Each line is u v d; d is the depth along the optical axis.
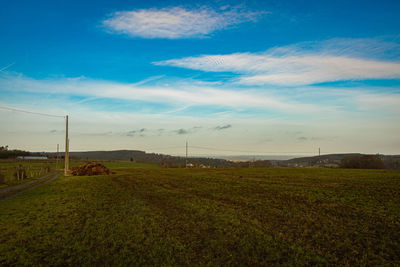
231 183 41.12
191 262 12.92
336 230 17.16
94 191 35.16
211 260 13.12
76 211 22.86
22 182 46.47
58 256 13.37
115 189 37.44
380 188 30.58
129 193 33.66
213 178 50.09
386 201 24.12
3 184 42.44
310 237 16.14
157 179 51.38
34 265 12.34
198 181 46.00
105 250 14.16
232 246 14.98
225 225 18.75
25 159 160.62
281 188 34.06
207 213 22.20
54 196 30.81
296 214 21.27
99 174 70.12
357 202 24.30
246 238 16.14
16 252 13.70
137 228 18.05
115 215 21.55
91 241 15.45
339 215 20.56
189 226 18.69
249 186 36.97
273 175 52.38
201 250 14.41
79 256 13.36
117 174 67.19
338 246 14.59
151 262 12.86
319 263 12.64
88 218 20.58
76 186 40.44
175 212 22.84
